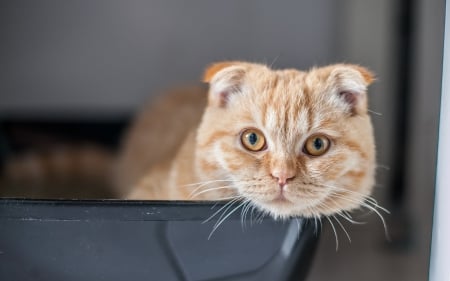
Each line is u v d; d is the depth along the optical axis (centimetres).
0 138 77
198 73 83
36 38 81
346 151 50
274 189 48
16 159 75
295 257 50
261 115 50
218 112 52
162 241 50
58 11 81
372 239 67
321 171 49
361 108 52
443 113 50
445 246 49
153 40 83
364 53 77
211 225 49
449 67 49
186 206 49
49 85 82
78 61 83
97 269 50
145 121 72
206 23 83
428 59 62
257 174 49
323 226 51
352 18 79
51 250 50
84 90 83
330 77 51
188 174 54
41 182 72
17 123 81
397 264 65
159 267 50
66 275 50
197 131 54
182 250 50
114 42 83
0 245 50
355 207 52
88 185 72
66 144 80
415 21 69
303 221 50
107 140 83
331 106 50
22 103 82
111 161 76
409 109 70
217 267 50
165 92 76
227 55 83
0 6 80
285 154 49
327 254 66
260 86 51
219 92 52
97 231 49
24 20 81
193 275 50
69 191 70
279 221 50
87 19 82
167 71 84
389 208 69
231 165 50
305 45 83
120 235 49
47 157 75
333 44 82
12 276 50
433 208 52
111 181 73
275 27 83
